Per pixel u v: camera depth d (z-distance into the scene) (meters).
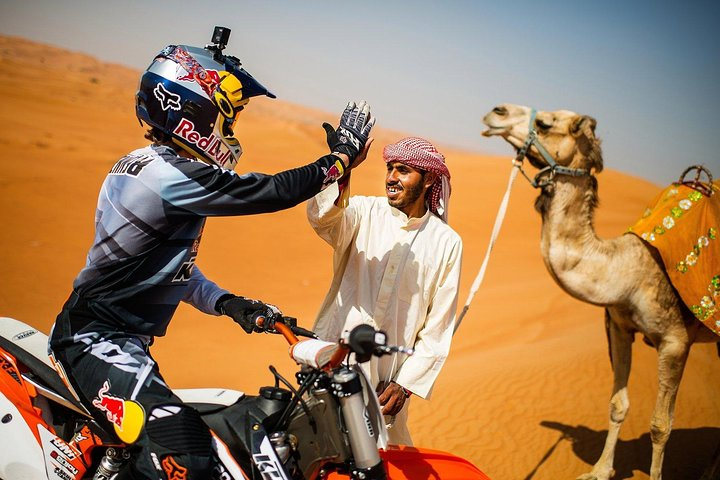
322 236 3.94
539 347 9.99
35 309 11.92
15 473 3.12
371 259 3.96
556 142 5.83
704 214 5.68
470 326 12.38
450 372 8.86
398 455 3.19
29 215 19.77
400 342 3.93
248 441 2.90
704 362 9.20
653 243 5.70
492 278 19.97
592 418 7.18
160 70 2.95
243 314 3.21
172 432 2.75
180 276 2.99
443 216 4.05
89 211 21.45
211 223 22.03
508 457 6.27
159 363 9.49
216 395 3.17
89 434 3.09
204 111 2.96
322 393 2.87
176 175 2.82
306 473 2.94
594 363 8.75
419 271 3.89
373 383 3.88
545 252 5.93
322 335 4.09
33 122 50.72
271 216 24.09
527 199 43.12
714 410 7.56
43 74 85.88
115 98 78.94
